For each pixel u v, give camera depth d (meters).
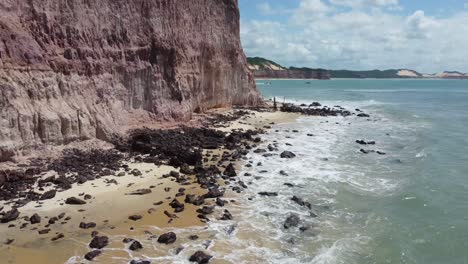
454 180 23.30
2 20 23.44
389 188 22.08
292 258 14.38
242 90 58.38
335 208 19.19
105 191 20.05
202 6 47.81
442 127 43.94
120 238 15.30
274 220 17.59
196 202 18.91
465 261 14.33
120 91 32.16
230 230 16.38
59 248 14.41
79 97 27.16
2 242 14.68
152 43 36.03
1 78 21.81
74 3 28.94
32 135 22.86
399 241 15.76
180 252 14.41
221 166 25.36
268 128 41.56
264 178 23.45
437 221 17.62
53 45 26.61
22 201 18.16
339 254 14.73
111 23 32.47
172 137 31.20
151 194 19.95
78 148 25.33
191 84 42.94
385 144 34.44
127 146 27.61
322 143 34.44
